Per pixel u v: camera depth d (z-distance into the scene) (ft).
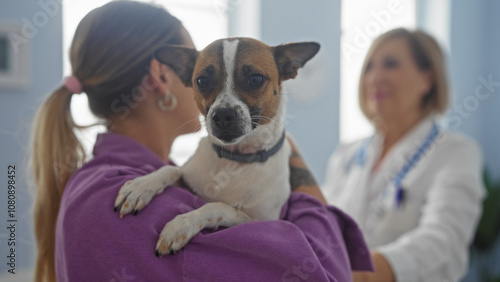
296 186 4.29
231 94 3.87
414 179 6.70
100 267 2.84
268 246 2.89
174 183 3.80
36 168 3.85
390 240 6.73
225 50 3.94
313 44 4.27
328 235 3.41
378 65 7.41
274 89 4.05
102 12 3.89
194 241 2.99
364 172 7.39
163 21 4.10
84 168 3.56
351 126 12.44
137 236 2.90
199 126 4.47
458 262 5.67
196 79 4.01
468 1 13.52
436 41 7.30
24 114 7.93
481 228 11.82
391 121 7.50
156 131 4.15
